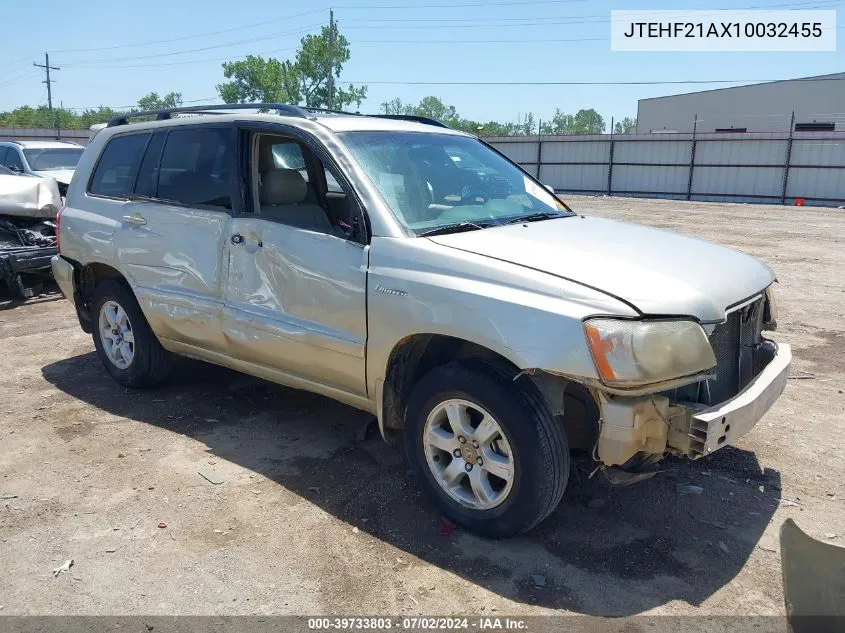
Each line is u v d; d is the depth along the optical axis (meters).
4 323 7.20
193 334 4.46
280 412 4.77
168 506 3.55
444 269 3.20
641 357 2.74
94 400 5.00
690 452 2.87
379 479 3.85
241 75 53.56
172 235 4.48
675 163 29.58
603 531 3.33
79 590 2.91
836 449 4.18
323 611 2.79
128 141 5.02
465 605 2.82
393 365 3.49
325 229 3.72
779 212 22.25
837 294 8.62
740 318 3.29
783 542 2.33
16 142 13.54
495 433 3.12
